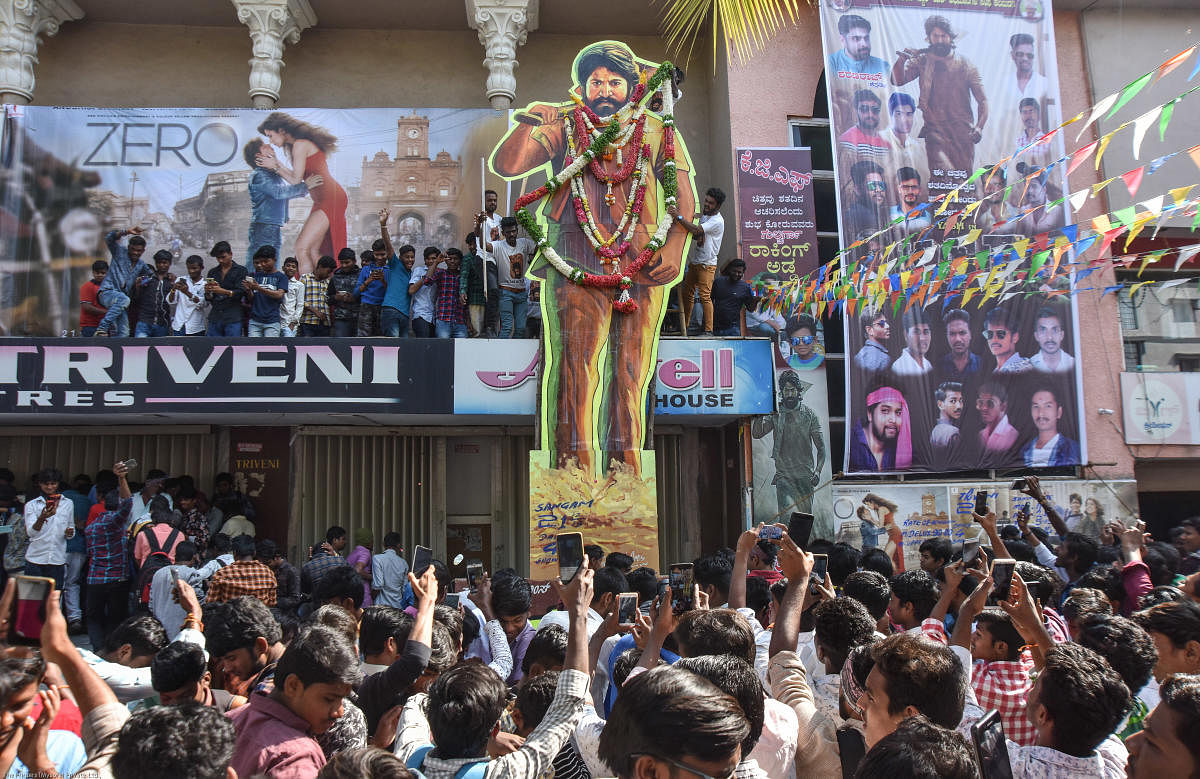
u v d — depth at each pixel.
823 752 3.29
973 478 12.62
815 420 12.25
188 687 3.59
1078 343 12.73
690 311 11.50
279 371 10.16
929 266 9.19
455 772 2.92
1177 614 4.03
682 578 5.00
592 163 10.51
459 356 10.44
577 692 3.15
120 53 13.73
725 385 10.70
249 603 4.15
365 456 12.30
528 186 12.99
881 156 12.42
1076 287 12.73
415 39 14.27
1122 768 2.96
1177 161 13.54
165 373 10.09
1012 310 12.62
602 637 4.62
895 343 12.30
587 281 10.32
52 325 11.93
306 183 12.70
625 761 2.21
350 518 12.13
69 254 12.10
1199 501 14.98
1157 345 13.45
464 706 2.99
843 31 12.59
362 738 3.51
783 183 12.63
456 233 12.77
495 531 12.36
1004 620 3.91
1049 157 12.71
